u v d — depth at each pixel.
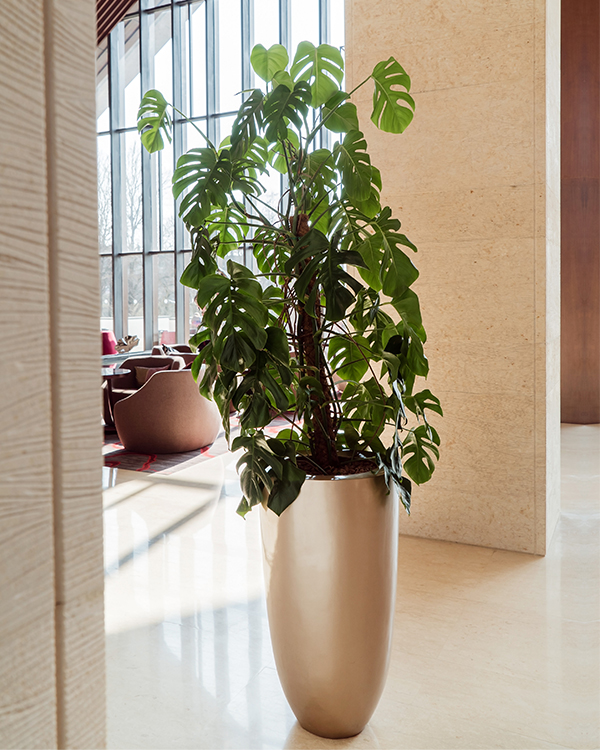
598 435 6.93
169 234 11.77
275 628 1.92
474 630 2.58
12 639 0.58
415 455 2.24
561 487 4.81
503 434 3.45
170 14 11.73
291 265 1.82
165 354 8.52
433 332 3.59
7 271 0.56
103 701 0.69
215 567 3.30
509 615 2.71
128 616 2.77
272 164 2.39
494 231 3.41
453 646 2.46
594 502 4.39
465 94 3.41
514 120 3.32
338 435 2.18
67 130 0.63
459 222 3.48
